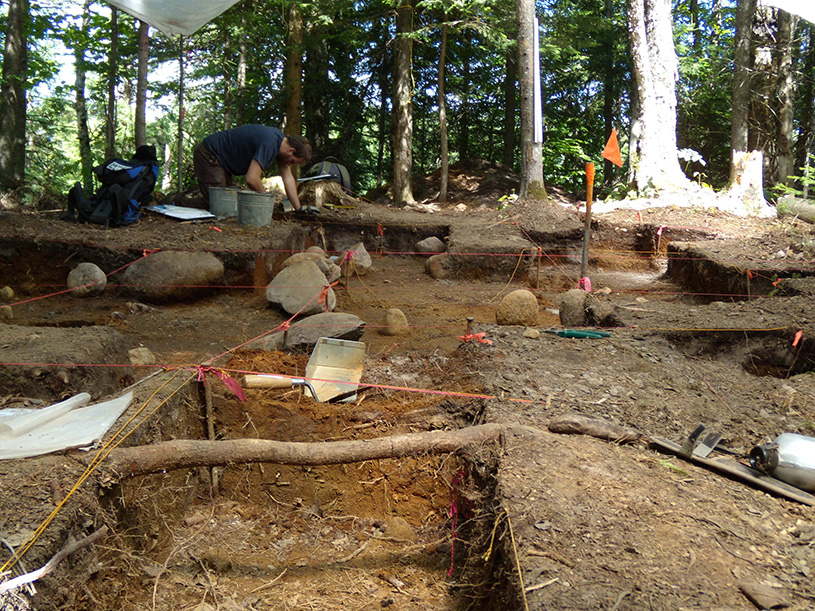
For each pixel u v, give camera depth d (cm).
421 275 947
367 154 2467
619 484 284
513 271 928
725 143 2159
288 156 935
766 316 562
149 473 292
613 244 1136
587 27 1791
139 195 860
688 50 2044
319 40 1627
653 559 230
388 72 2098
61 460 277
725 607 205
